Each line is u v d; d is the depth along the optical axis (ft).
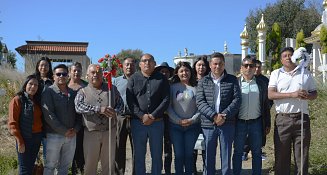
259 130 20.75
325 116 31.48
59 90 18.83
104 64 19.20
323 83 36.42
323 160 23.80
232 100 19.61
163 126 20.06
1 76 42.09
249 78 20.99
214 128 19.45
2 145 27.71
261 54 68.59
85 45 88.22
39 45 86.38
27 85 18.08
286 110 19.13
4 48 88.43
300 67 18.86
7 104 36.01
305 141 18.99
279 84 19.35
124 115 20.90
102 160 19.60
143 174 19.83
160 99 19.74
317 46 60.95
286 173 19.54
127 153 29.37
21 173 18.06
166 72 23.63
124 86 22.16
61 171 19.19
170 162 22.75
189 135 20.43
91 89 19.17
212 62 19.79
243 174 23.54
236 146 20.79
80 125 19.44
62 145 19.02
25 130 17.89
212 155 19.60
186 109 20.49
